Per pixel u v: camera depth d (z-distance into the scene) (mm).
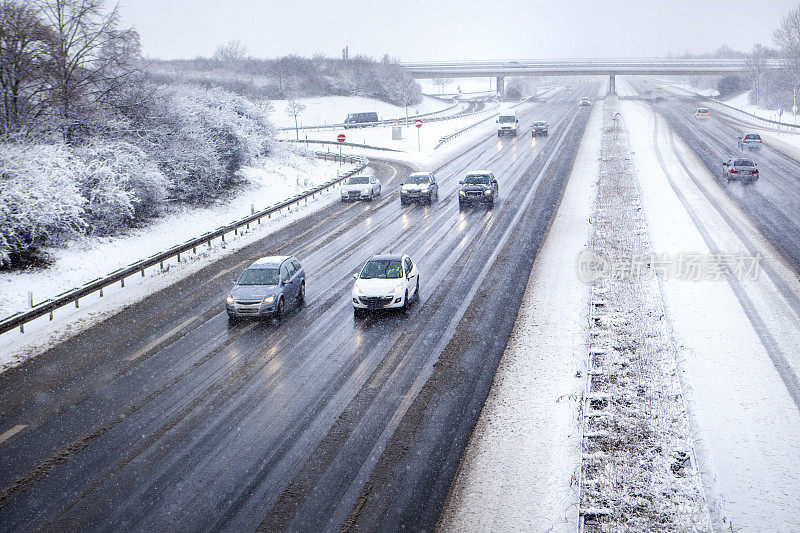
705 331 15469
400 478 9711
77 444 10891
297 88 110812
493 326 16188
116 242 26094
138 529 8594
